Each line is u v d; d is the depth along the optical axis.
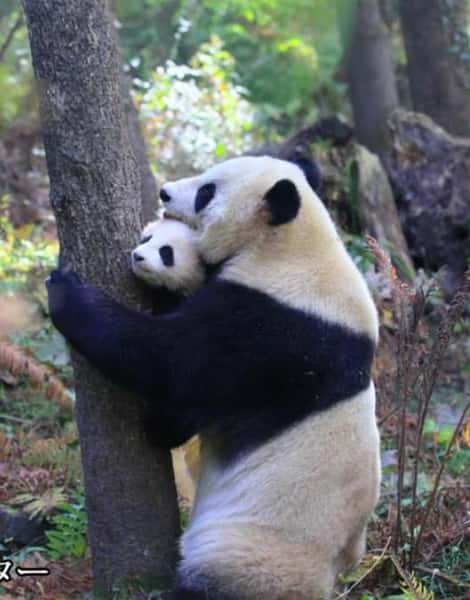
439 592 6.41
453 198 12.60
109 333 5.58
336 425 5.77
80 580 6.61
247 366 5.64
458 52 14.30
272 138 17.81
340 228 11.98
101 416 6.02
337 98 18.88
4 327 10.03
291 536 5.74
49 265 11.56
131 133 11.69
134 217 5.99
